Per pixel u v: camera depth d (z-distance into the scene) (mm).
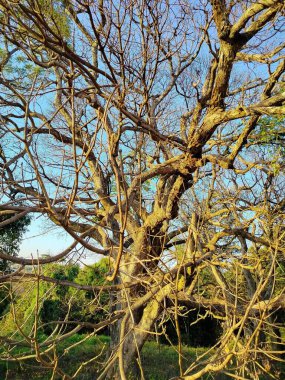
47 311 15695
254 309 5773
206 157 8094
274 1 6801
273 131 8883
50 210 3562
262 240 6848
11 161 4777
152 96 9133
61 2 7473
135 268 7359
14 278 4672
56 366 3564
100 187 8812
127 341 8227
